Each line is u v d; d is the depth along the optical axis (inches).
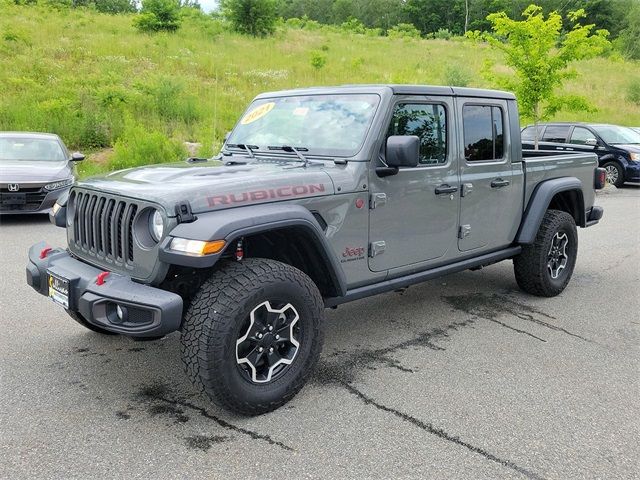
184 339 125.7
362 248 159.0
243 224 126.0
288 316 138.5
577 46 567.2
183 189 128.2
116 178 149.3
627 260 301.7
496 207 202.5
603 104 1129.4
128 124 584.7
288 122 177.9
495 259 209.0
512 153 208.8
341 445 123.9
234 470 114.1
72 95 694.5
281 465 116.1
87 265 145.6
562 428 133.0
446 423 134.1
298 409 139.4
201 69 919.0
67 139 602.5
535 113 607.5
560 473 115.6
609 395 150.1
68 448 121.0
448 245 186.2
